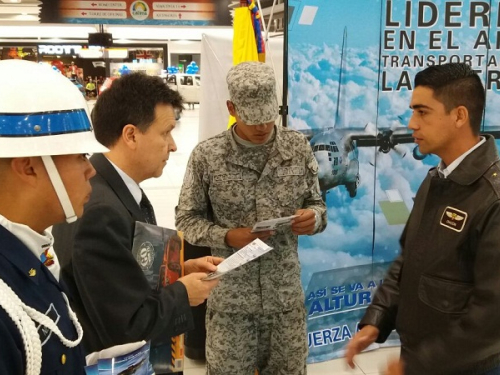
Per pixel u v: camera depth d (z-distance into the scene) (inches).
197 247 123.0
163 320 53.9
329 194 127.3
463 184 57.3
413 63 128.0
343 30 122.0
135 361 46.4
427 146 61.9
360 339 66.6
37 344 32.9
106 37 405.4
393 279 69.4
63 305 39.3
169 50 898.1
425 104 60.4
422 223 61.7
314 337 131.5
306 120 122.3
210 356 83.0
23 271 34.7
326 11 119.8
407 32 126.3
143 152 57.1
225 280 80.2
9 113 33.7
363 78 125.6
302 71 120.0
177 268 61.4
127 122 56.1
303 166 82.6
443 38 128.2
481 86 59.5
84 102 38.2
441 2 126.6
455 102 58.8
